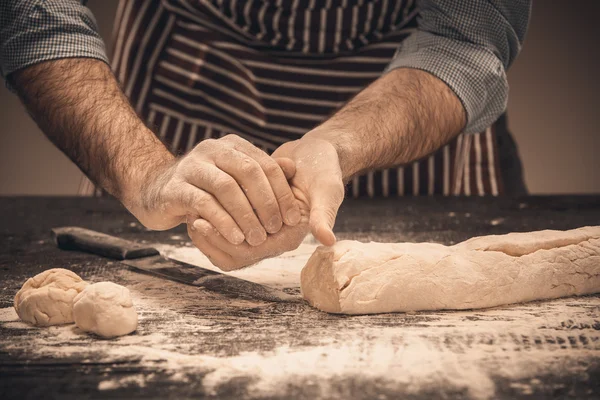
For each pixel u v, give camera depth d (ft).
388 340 3.26
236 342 3.25
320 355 3.07
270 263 4.90
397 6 6.93
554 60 13.70
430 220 6.37
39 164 13.74
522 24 5.96
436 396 2.64
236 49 7.29
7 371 2.92
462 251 3.94
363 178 7.91
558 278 3.97
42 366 2.97
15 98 13.51
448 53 5.65
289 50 7.11
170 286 4.25
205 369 2.92
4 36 5.36
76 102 5.11
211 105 7.58
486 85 5.65
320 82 7.26
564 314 3.69
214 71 7.44
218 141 3.96
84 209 7.24
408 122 5.18
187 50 7.45
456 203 7.32
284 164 3.93
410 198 7.73
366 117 5.04
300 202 3.93
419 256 3.79
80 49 5.38
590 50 13.60
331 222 3.76
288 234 3.90
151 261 4.78
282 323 3.54
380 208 7.06
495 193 8.16
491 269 3.84
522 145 13.99
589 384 2.74
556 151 13.96
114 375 2.87
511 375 2.83
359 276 3.67
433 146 5.58
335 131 4.75
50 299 3.52
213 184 3.71
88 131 4.93
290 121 7.42
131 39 7.54
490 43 5.78
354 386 2.74
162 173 4.23
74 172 13.80
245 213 3.72
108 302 3.34
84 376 2.86
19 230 6.12
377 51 7.18
